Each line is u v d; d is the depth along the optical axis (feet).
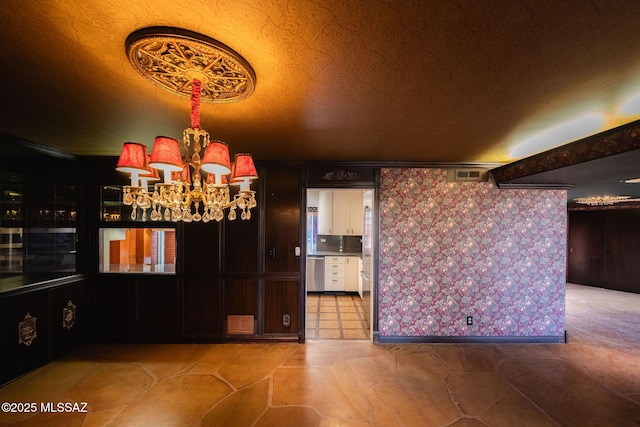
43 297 9.36
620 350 10.65
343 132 7.73
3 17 3.37
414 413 7.11
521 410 7.23
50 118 6.79
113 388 8.08
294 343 11.19
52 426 6.54
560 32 3.59
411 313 11.26
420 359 9.90
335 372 9.02
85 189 11.19
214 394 7.82
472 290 11.26
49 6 3.21
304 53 4.12
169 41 3.75
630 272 20.36
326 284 19.17
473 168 11.31
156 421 6.74
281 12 3.34
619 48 3.90
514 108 6.02
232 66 4.34
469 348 10.80
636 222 20.21
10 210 9.67
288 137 8.20
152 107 6.10
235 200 6.26
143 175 5.73
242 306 11.27
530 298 11.28
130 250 12.39
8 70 4.61
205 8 3.29
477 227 11.27
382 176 11.35
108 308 11.21
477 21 3.43
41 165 10.41
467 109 6.10
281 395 7.80
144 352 10.39
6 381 8.22
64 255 10.98
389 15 3.37
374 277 11.31
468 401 7.59
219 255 11.28
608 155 6.76
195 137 5.42
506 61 4.28
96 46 3.96
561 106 5.89
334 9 3.29
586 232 22.67
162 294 11.26
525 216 11.28
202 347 10.85
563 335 11.28
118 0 3.14
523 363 9.63
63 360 9.71
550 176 9.48
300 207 11.34
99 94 5.49
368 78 4.83
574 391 8.05
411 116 6.52
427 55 4.14
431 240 11.27
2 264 9.48
